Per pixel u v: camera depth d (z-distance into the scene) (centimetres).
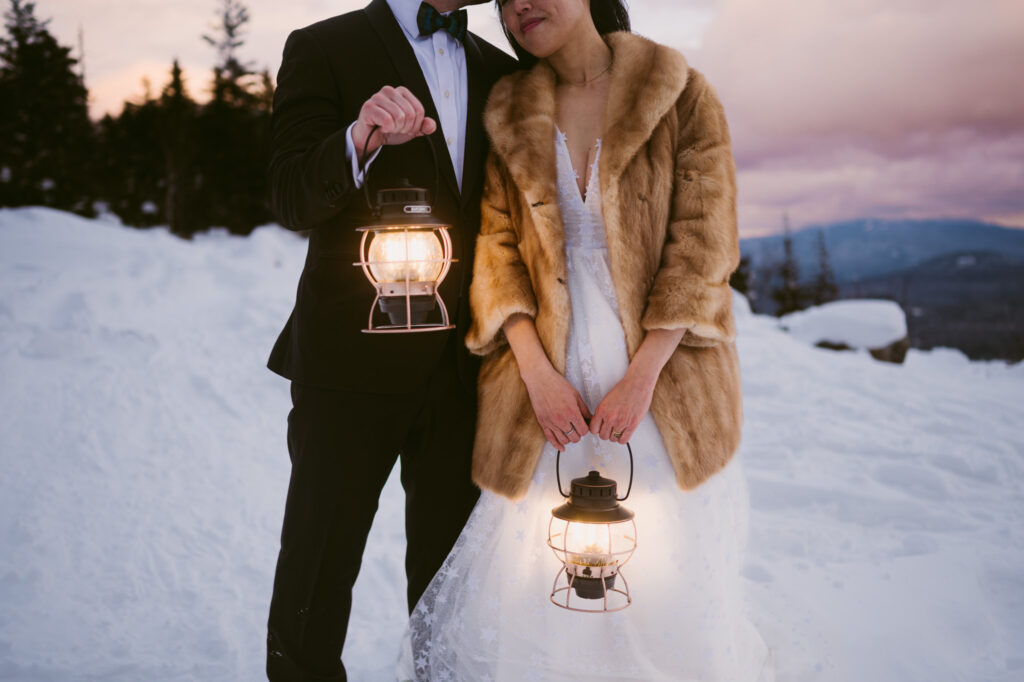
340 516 222
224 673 261
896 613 295
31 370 568
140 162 4800
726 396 222
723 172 213
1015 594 323
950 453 523
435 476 238
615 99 212
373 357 216
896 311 1122
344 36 218
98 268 844
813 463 504
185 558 356
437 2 226
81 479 433
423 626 231
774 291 5994
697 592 214
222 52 5628
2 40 4641
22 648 271
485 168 229
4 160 4412
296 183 190
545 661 215
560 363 216
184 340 674
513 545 221
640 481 218
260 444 514
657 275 213
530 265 220
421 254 173
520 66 247
